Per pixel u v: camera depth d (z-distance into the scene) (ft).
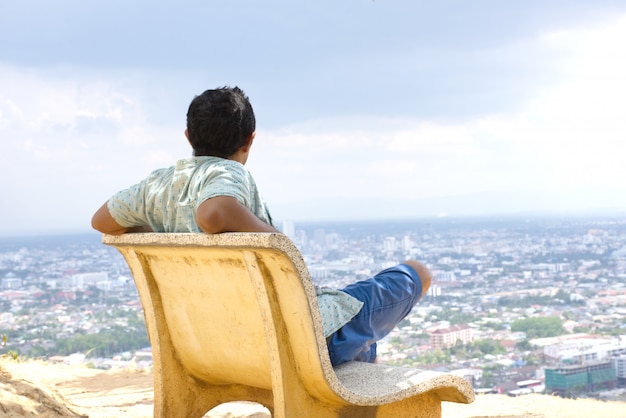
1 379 13.42
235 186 9.12
